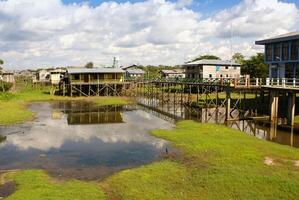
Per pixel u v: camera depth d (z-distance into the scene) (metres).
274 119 37.94
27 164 23.31
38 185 18.44
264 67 85.50
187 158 23.72
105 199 16.66
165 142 29.20
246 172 19.62
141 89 88.75
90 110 52.69
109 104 60.25
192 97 63.19
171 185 18.12
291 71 45.12
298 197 16.19
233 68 79.56
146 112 50.47
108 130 35.78
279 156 23.53
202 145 26.75
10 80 102.44
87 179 20.05
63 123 40.41
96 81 73.75
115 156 25.25
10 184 18.95
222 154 24.05
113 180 19.23
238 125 37.47
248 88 39.09
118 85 76.25
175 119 42.94
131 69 120.75
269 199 16.06
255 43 50.31
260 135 32.12
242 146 26.22
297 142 29.20
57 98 68.31
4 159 24.53
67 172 21.44
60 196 16.67
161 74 112.56
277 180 18.11
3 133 33.84
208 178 18.77
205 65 77.50
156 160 23.91
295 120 38.03
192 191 17.22
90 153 26.19
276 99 37.62
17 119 41.41
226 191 17.03
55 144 29.33
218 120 41.19
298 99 44.12
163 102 62.94
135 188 17.75
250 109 45.00
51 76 97.19
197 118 43.25
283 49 45.81
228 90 39.69
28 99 65.38
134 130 35.50
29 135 32.97
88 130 35.88
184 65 84.81
